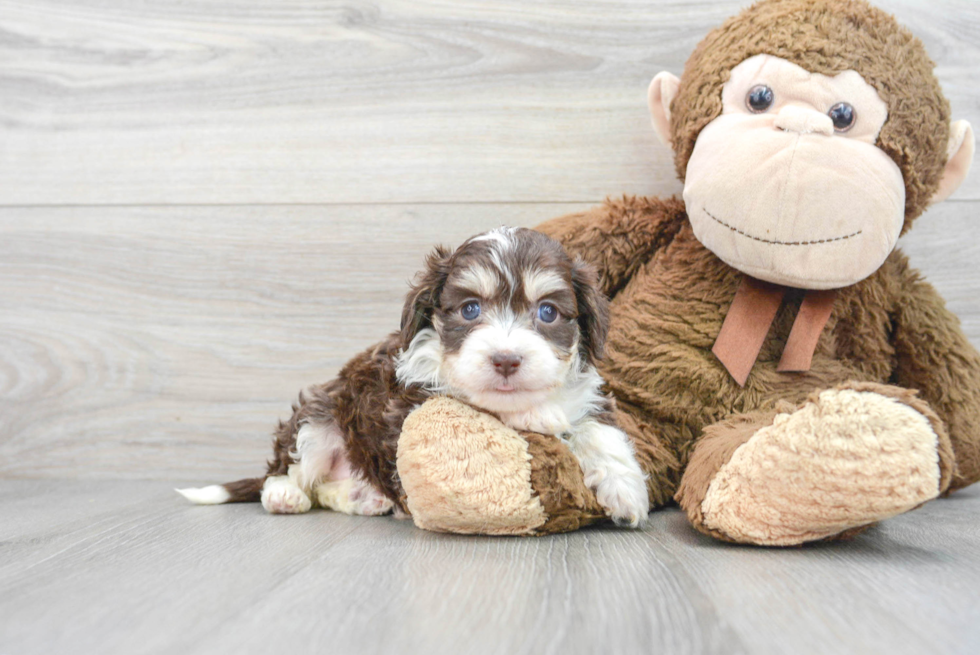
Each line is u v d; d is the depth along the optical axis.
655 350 0.78
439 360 0.71
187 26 0.94
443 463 0.67
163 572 0.61
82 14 0.94
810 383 0.77
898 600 0.56
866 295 0.79
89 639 0.53
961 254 0.90
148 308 0.94
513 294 0.70
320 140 0.93
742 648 0.51
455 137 0.92
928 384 0.80
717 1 0.90
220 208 0.94
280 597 0.57
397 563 0.62
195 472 0.93
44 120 0.95
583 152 0.92
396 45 0.92
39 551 0.66
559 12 0.91
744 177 0.73
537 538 0.68
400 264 0.93
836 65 0.73
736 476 0.65
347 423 0.75
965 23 0.89
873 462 0.61
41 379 0.94
